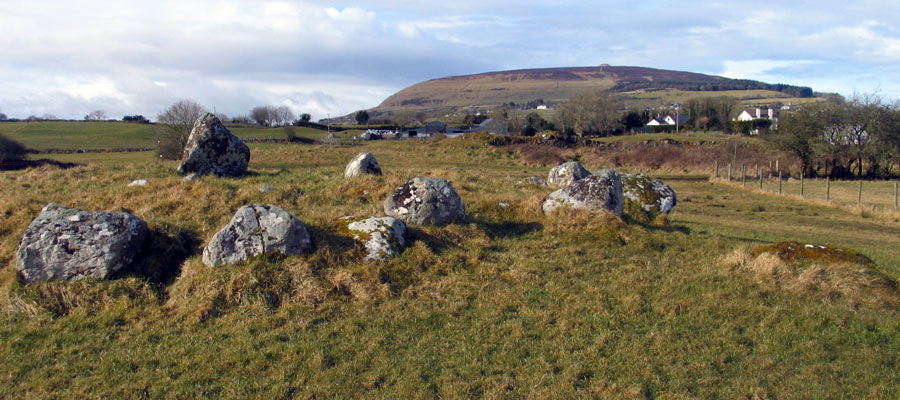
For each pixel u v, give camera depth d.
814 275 9.23
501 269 9.67
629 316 7.91
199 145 16.75
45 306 7.83
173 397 5.83
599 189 12.92
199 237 10.10
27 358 6.69
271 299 8.12
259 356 6.64
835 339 7.30
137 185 14.49
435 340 7.13
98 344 7.03
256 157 34.75
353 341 7.06
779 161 42.25
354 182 15.56
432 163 38.47
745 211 21.69
